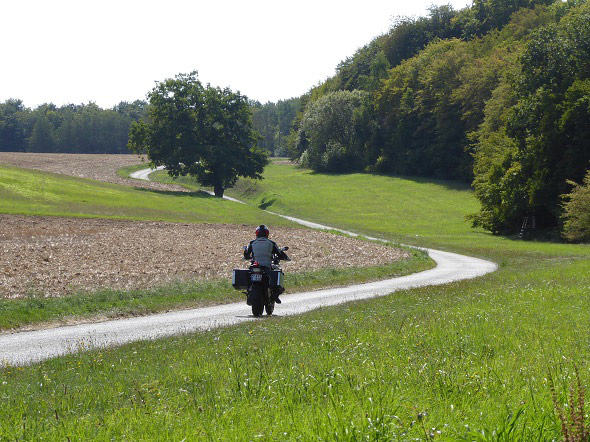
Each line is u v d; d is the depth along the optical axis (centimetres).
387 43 15950
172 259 3366
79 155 17350
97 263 3072
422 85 12356
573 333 1036
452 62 11519
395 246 5025
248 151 11031
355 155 14000
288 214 9188
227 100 10875
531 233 6394
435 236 6694
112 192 8550
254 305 1648
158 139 10669
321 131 14438
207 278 2716
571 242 5669
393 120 13200
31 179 8381
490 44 11919
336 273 3080
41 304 1858
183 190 10769
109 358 981
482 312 1373
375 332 1109
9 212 5212
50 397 675
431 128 12050
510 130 6681
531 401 538
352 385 631
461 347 899
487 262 4169
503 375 671
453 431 461
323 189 11488
